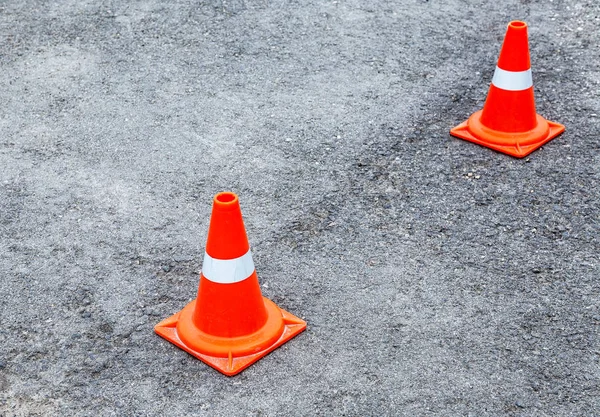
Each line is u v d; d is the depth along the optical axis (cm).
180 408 344
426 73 462
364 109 443
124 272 379
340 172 414
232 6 506
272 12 501
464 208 399
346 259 382
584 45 475
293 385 348
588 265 379
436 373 350
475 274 377
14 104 448
